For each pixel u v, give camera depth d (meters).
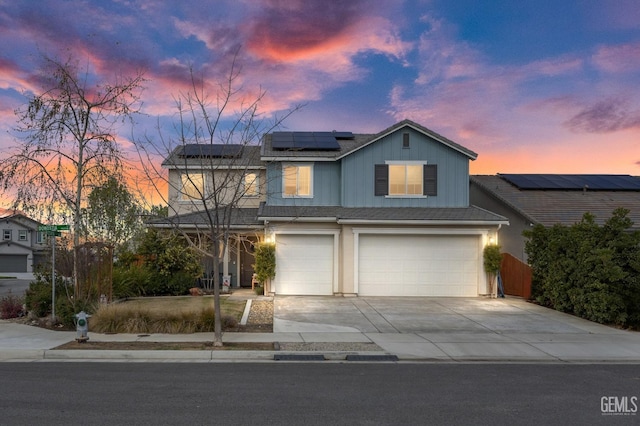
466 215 18.78
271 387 7.38
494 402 6.73
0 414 5.96
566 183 24.08
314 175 20.41
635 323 13.03
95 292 13.75
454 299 18.09
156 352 9.48
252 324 12.81
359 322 13.39
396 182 20.02
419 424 5.79
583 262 14.23
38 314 13.14
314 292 18.83
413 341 11.09
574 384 7.80
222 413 6.10
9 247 44.16
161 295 18.11
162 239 18.23
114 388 7.20
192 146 21.50
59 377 7.85
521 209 20.73
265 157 19.62
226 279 19.27
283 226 18.69
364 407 6.43
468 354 9.97
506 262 19.48
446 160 20.05
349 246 18.62
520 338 11.59
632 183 24.45
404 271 18.81
